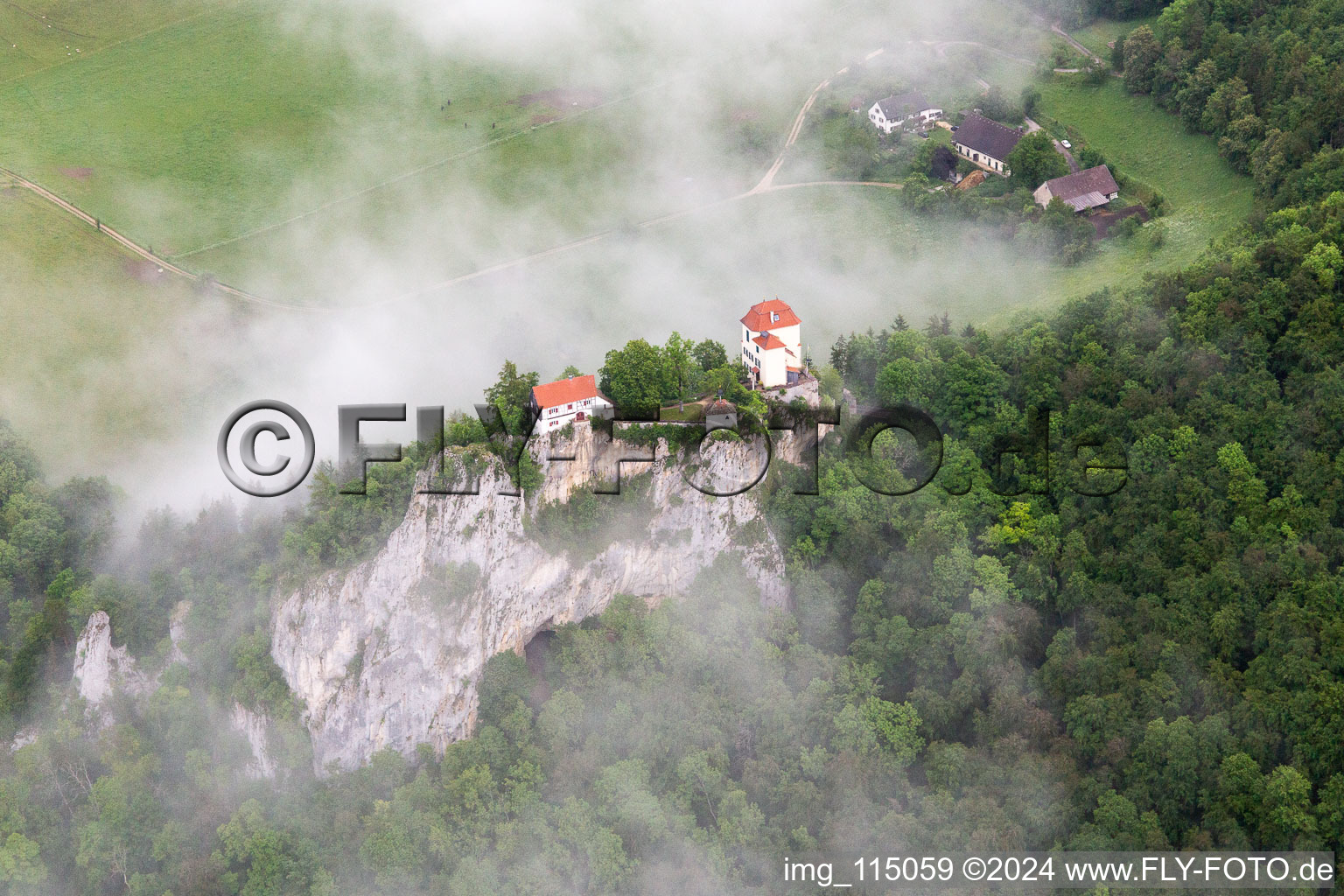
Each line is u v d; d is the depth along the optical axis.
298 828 177.75
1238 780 157.88
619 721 180.62
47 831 186.62
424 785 177.12
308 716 186.38
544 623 190.25
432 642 181.62
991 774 167.62
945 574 186.75
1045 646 184.50
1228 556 181.62
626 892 166.12
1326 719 159.75
